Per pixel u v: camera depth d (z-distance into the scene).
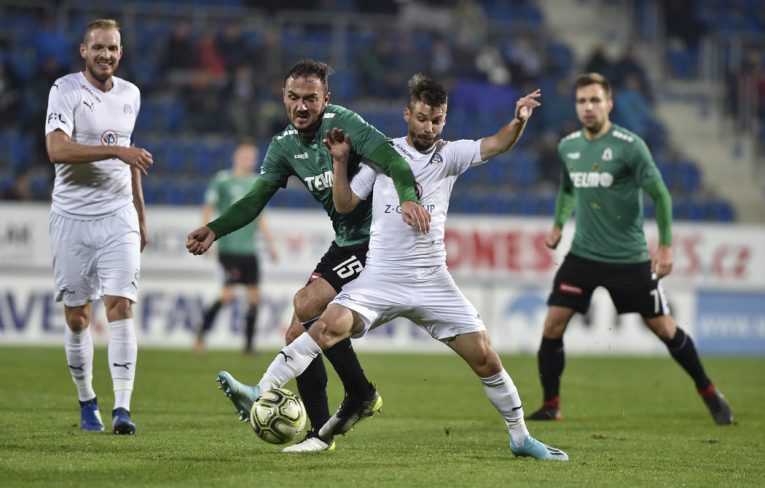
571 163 31.22
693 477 20.52
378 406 22.36
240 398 20.78
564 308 31.05
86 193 24.80
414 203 20.20
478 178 72.94
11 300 55.44
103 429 25.16
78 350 25.11
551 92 77.88
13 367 41.38
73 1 75.81
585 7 90.06
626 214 30.73
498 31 83.94
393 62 75.50
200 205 67.75
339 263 22.33
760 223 75.38
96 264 25.05
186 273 57.41
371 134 21.28
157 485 17.72
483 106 75.88
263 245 57.94
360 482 18.41
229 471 19.17
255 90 72.75
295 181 68.25
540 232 61.28
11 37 73.69
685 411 33.75
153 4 78.25
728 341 63.41
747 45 85.62
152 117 71.19
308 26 79.69
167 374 40.81
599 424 29.92
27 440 22.80
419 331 60.69
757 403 36.69
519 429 22.05
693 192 76.94
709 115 83.75
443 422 29.33
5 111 69.00
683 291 62.75
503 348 60.81
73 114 24.39
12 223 55.47
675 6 85.94
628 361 55.31
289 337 22.36
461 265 60.31
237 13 78.25
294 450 21.95
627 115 77.56
